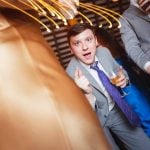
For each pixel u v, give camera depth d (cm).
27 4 75
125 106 198
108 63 211
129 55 222
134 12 224
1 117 58
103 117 208
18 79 62
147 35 221
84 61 203
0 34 71
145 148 217
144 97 221
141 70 233
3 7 74
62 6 81
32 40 73
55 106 59
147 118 219
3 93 61
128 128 216
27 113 58
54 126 57
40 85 62
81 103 62
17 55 67
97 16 364
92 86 202
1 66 65
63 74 68
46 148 55
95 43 204
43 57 70
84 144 56
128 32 224
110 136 217
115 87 201
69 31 203
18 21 78
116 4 409
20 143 56
